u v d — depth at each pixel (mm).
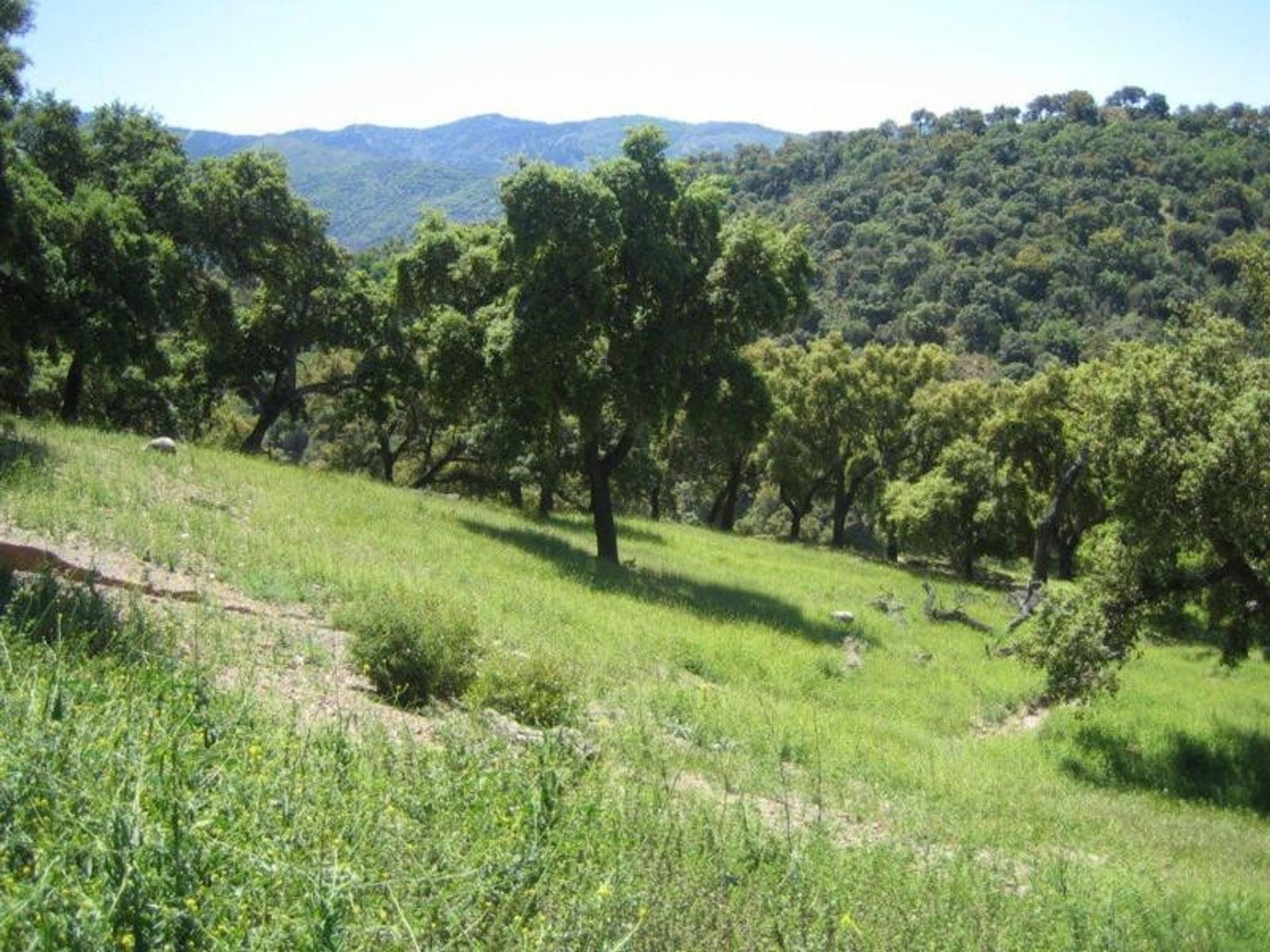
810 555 42438
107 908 3176
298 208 35312
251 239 34156
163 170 31844
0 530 11133
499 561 20547
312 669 9430
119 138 32094
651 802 6832
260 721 6016
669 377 24766
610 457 26594
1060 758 16516
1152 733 17953
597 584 21281
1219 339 18672
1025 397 44562
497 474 40875
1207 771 17000
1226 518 17516
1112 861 10070
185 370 38906
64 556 10375
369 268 47156
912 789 11641
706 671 16188
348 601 12867
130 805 3762
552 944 4090
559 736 6941
